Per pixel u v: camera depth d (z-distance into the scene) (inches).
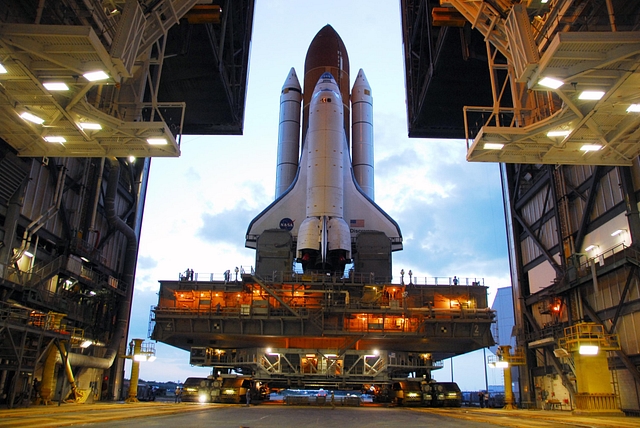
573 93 802.2
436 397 1354.6
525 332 1758.1
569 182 1536.7
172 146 967.6
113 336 1705.2
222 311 1534.2
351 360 1539.1
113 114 968.3
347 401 1363.2
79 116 882.1
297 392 1867.6
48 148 1002.7
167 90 1920.5
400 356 1560.0
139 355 1250.0
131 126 907.4
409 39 2039.9
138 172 1971.0
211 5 1534.2
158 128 912.3
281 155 2272.4
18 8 848.9
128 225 1903.3
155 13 908.0
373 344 1620.3
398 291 1584.6
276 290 1561.3
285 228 1936.5
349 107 2310.5
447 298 1579.7
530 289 1779.0
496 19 924.0
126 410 871.1
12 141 984.3
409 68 2070.6
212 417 717.3
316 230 1723.7
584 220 1430.9
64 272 1391.5
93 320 1615.4
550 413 1046.4
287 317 1499.8
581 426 627.8
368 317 1545.3
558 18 836.0
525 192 1803.6
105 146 984.3
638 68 724.0
